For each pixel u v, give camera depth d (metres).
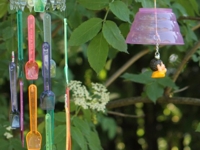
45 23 1.53
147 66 2.60
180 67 1.94
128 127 2.86
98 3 1.63
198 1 2.13
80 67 2.65
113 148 2.85
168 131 2.80
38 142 1.56
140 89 2.74
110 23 1.61
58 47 2.26
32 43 1.54
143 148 2.86
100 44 1.62
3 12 1.69
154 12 1.59
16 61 1.82
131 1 1.70
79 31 1.61
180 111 2.75
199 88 2.66
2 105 2.16
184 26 1.95
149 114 2.83
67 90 1.56
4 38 1.73
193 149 2.74
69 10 1.80
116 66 2.67
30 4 1.51
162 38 1.58
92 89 1.86
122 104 1.97
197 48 1.92
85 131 1.72
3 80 2.47
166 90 1.92
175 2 1.96
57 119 1.71
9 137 1.75
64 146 1.65
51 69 1.55
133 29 1.60
